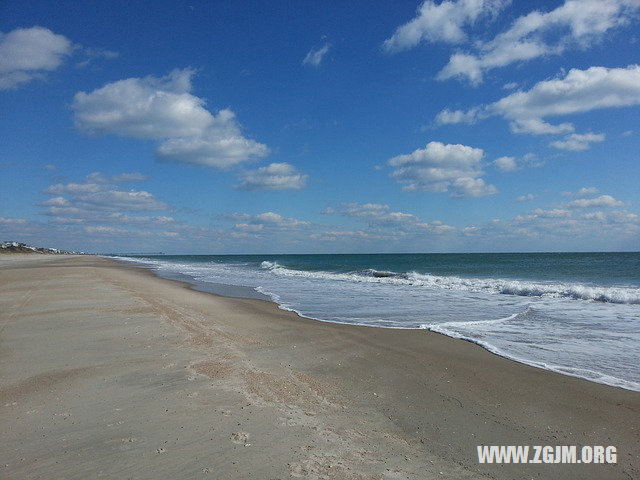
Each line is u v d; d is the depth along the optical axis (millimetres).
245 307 15016
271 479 3842
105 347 8562
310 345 9312
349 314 13578
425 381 6961
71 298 15484
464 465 4312
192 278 29891
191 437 4656
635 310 14164
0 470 3965
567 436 5035
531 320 12414
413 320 12477
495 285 21359
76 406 5523
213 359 7777
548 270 35188
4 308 13258
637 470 4293
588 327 11359
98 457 4203
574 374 7281
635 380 6977
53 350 8320
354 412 5613
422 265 51719
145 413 5293
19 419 5125
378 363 7969
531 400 6145
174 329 10289
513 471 4227
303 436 4770
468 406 5922
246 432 4805
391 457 4410
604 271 32312
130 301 14789
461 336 10141
